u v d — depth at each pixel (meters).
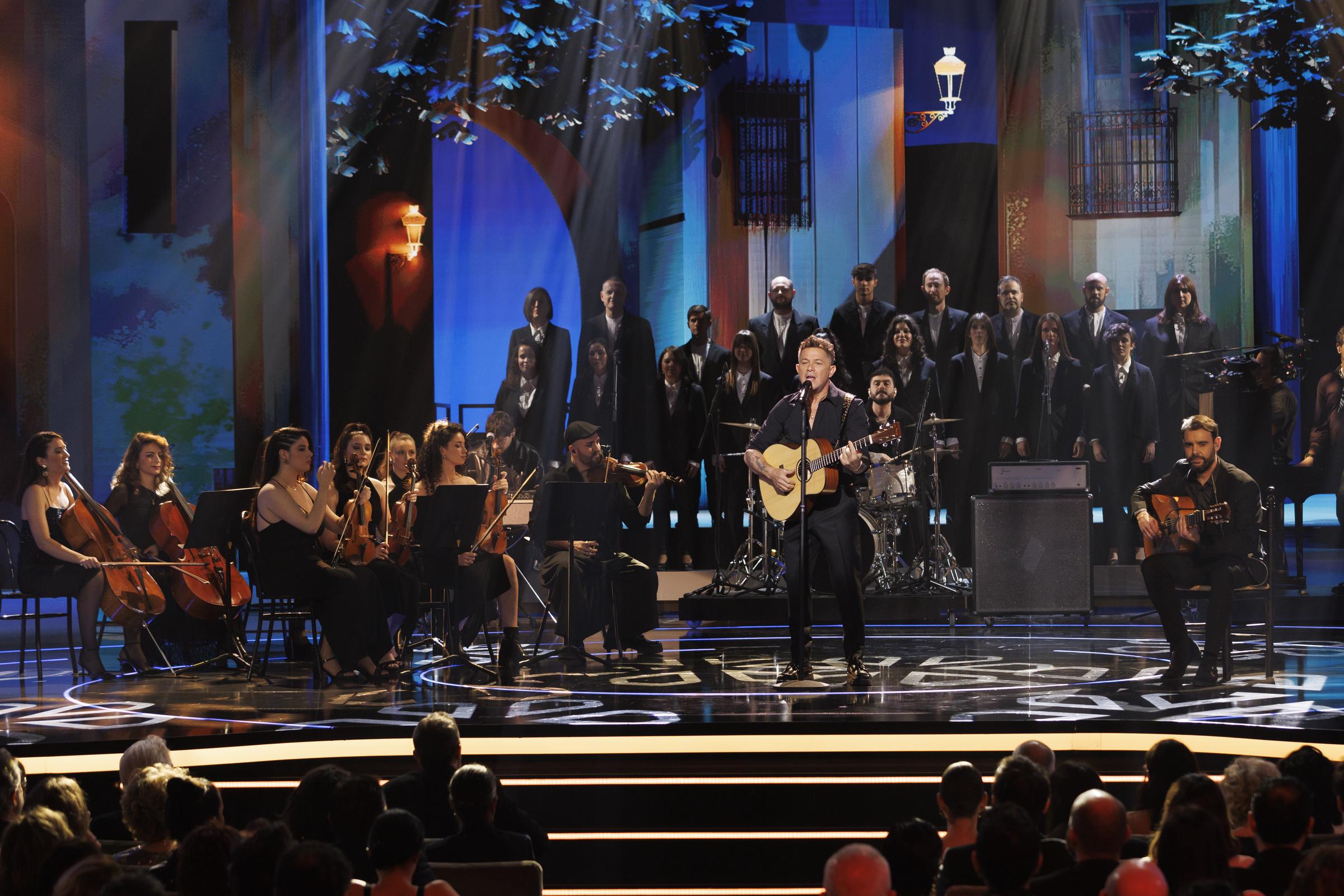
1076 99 37.25
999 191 37.41
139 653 21.30
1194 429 19.31
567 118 35.28
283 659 23.23
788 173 36.78
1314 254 37.56
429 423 34.56
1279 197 37.44
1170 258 37.41
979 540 25.59
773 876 14.75
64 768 14.80
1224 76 35.16
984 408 31.70
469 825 10.95
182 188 31.38
